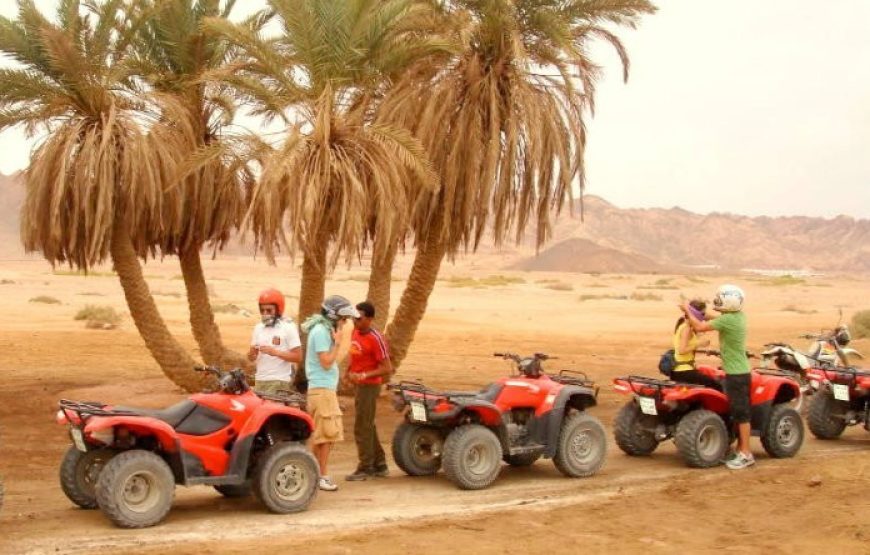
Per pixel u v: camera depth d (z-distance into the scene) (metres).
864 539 6.99
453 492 8.99
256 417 8.01
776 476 9.52
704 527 7.56
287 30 14.09
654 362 23.09
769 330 33.00
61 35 13.11
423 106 14.71
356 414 9.57
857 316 31.91
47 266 111.06
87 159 13.27
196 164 13.66
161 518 7.52
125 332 27.89
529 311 43.38
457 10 15.05
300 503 8.12
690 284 91.00
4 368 18.84
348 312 8.80
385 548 6.86
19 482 9.35
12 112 13.79
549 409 9.58
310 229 13.05
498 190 14.41
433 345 26.33
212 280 69.62
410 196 14.53
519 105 14.19
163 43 15.09
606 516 7.94
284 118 13.84
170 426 7.70
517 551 6.82
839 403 12.28
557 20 14.00
